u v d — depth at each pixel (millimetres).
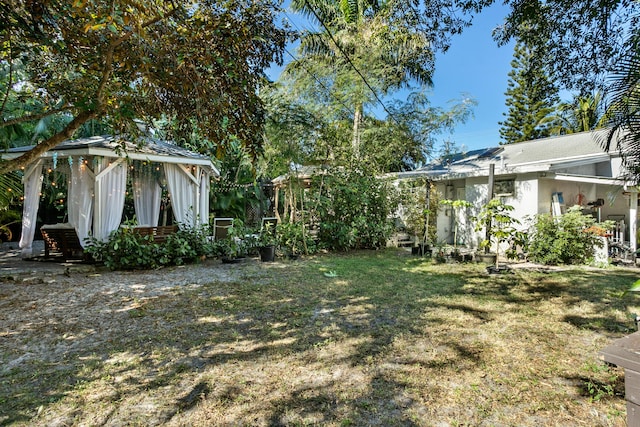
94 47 3600
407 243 10859
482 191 10500
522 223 9086
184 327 3746
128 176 9164
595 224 8281
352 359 3029
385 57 12469
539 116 20656
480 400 2436
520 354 3170
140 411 2262
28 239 8086
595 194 10406
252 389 2539
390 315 4203
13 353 3090
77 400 2373
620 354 1329
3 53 4137
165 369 2820
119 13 2668
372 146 13672
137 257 6832
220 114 3578
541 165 8703
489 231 8062
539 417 2258
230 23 3355
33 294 4977
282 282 5836
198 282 5809
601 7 4020
